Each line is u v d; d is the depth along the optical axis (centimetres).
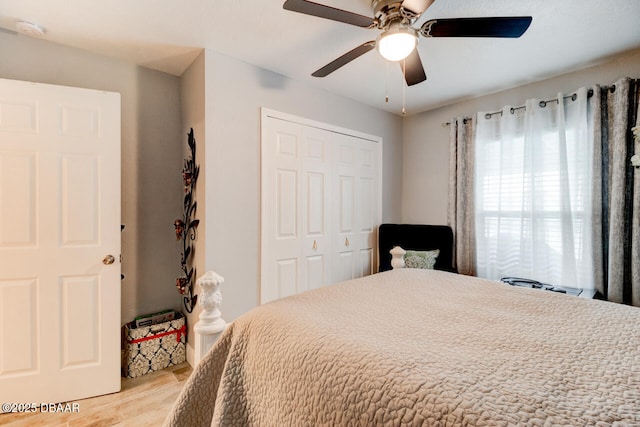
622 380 66
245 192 229
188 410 105
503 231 280
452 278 163
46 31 191
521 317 106
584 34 191
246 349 102
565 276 241
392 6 142
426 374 67
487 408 55
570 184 243
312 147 275
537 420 51
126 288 231
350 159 311
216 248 214
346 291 139
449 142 327
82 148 188
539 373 68
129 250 233
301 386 79
